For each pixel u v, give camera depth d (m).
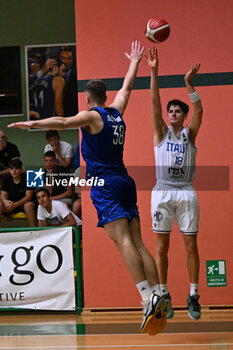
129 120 11.58
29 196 13.36
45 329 10.24
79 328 10.26
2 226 13.59
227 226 11.41
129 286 11.45
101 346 8.73
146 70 11.57
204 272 11.41
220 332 9.60
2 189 13.47
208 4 11.52
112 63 11.65
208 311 11.30
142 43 11.59
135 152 11.55
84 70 11.68
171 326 10.20
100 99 8.29
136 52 9.26
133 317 11.21
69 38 14.88
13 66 15.03
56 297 11.51
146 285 7.77
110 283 11.50
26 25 14.98
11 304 11.57
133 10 11.61
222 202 11.41
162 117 11.25
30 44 14.97
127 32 11.63
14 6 15.02
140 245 8.15
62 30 14.90
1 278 11.59
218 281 11.38
